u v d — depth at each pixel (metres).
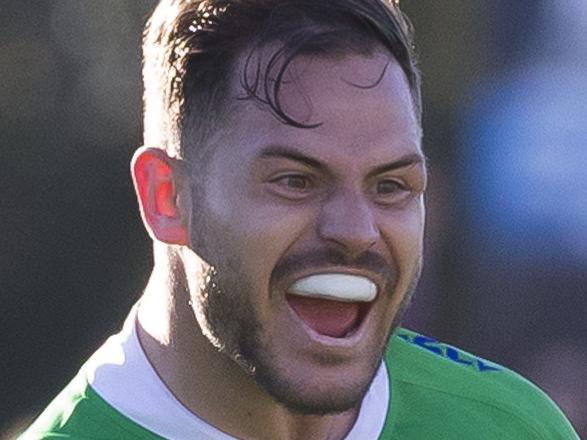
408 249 6.17
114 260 20.08
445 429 7.02
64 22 19.62
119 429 6.56
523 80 19.00
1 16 19.64
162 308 6.56
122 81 19.61
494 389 7.27
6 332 20.14
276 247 6.06
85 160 19.92
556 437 7.36
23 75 19.78
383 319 6.22
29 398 20.12
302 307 6.16
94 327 20.20
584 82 18.75
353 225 6.02
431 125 19.08
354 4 6.14
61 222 20.08
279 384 6.14
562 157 18.80
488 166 18.95
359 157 6.04
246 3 6.15
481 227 18.89
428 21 19.14
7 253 20.11
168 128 6.32
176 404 6.55
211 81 6.16
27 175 19.97
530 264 18.89
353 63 6.07
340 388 6.13
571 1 18.80
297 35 6.07
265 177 6.05
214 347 6.41
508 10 19.03
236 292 6.14
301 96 6.03
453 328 18.75
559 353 18.86
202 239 6.23
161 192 6.39
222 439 6.54
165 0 6.38
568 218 18.78
